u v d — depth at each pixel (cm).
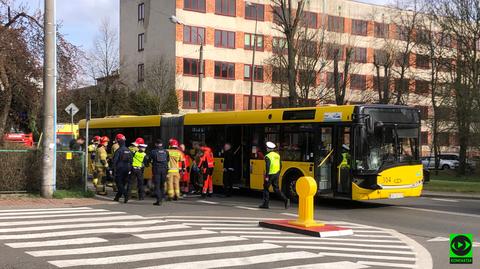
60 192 1731
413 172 1602
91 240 948
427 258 866
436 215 1478
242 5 5969
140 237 986
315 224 1120
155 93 5225
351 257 847
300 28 3625
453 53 3631
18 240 941
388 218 1405
